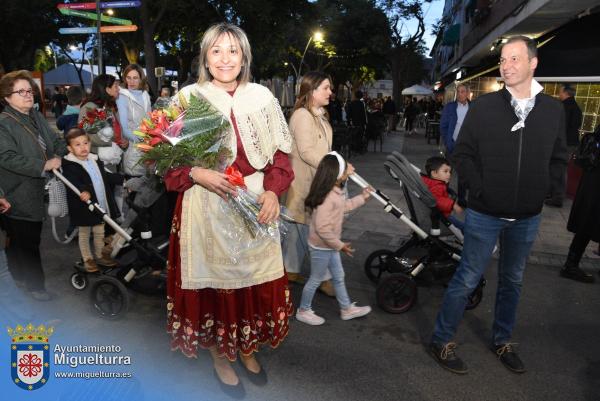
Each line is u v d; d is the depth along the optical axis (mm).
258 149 2393
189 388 2752
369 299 4066
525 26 10656
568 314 3846
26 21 23922
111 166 5055
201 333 2590
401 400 2697
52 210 4031
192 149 2232
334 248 3369
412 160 12875
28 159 3260
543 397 2754
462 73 22344
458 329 3562
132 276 3701
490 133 2688
